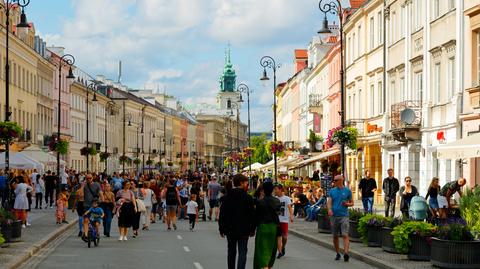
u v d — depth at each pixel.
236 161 103.75
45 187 56.00
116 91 143.62
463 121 36.59
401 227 21.61
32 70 82.44
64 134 98.19
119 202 30.81
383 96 52.44
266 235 18.70
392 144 50.00
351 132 41.84
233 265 18.16
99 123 124.56
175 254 25.28
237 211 17.94
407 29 46.66
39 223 38.62
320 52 94.25
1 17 71.19
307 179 59.25
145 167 146.62
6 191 40.97
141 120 160.88
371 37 56.78
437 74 41.78
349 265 21.94
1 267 19.92
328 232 32.28
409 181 31.95
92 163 117.06
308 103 96.12
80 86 108.75
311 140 75.81
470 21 35.81
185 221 45.19
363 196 37.59
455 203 27.03
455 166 38.28
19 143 69.25
